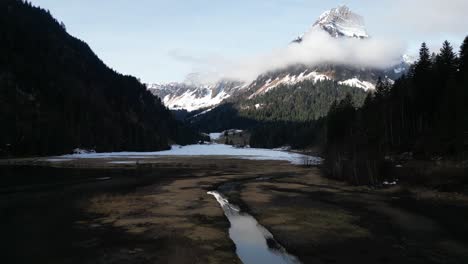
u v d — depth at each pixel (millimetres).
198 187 46219
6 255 19500
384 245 21172
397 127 77812
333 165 57000
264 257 19359
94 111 138625
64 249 20516
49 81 131125
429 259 18688
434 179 41688
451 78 60844
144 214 29500
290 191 43031
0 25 138125
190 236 23156
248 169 74875
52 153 106562
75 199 36094
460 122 53250
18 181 50281
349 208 32156
